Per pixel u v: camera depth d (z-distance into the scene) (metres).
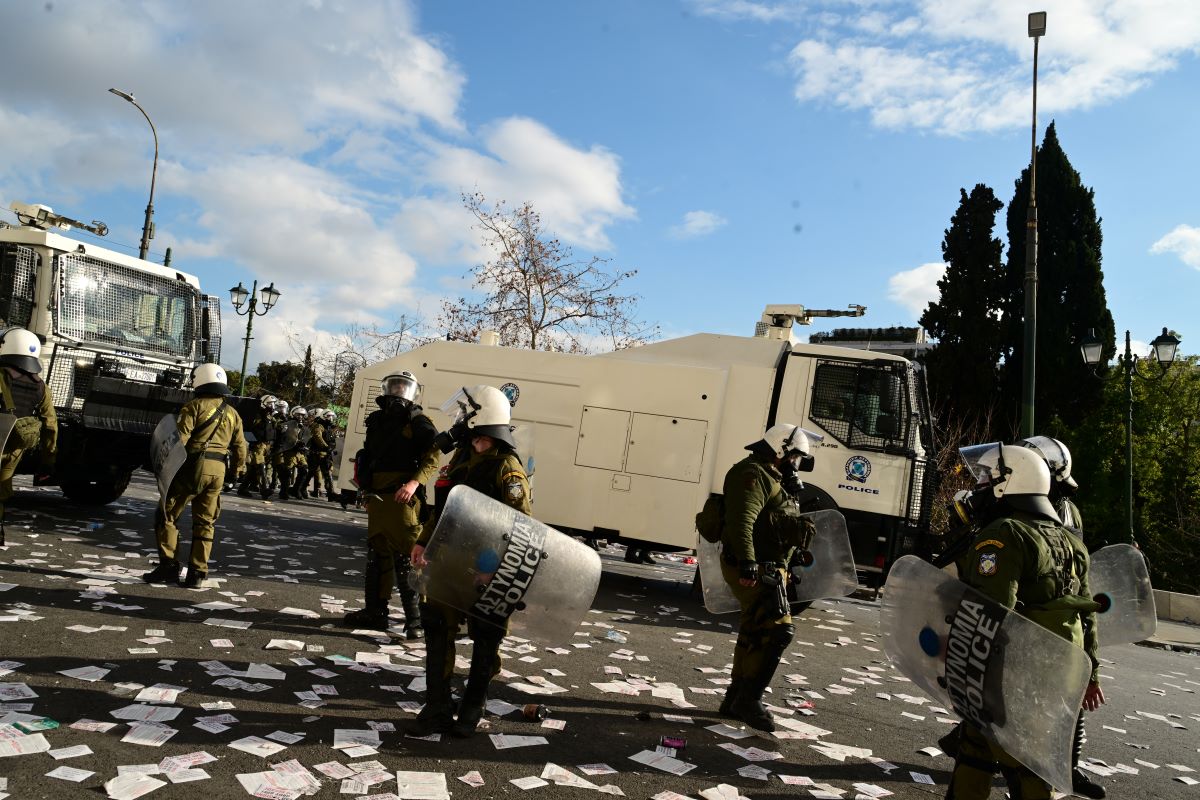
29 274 9.48
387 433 6.16
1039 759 3.13
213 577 7.64
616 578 12.06
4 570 6.59
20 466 9.56
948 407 28.55
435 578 4.13
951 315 28.89
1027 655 3.17
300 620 6.36
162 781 3.27
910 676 3.56
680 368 10.45
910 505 9.73
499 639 4.34
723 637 8.30
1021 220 30.50
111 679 4.43
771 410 10.26
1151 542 29.92
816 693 6.27
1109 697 7.96
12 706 3.86
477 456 4.52
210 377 7.02
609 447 10.57
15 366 7.40
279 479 18.58
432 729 4.25
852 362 9.99
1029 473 3.57
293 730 4.04
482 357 11.42
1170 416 35.41
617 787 3.85
